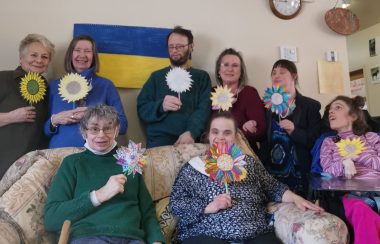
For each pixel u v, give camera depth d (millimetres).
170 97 2270
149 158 1933
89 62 2223
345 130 2160
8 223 1401
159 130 2307
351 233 1621
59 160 1732
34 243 1441
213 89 2475
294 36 2908
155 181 1886
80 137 2010
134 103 2576
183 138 2156
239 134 2102
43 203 1539
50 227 1424
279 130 2305
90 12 2531
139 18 2609
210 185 1709
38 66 2176
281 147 2275
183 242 1561
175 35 2381
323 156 2062
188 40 2398
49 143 2105
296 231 1449
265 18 2859
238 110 2389
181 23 2689
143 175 1876
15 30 2426
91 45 2234
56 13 2486
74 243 1378
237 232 1548
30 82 2088
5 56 2406
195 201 1680
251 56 2812
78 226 1431
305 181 2219
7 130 2051
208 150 1873
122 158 1521
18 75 2158
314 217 1454
